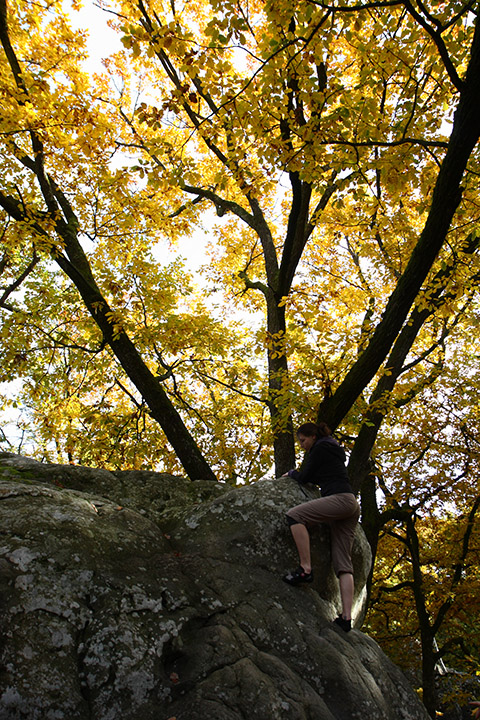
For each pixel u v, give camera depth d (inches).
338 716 137.1
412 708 159.5
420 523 526.0
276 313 325.1
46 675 117.2
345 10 177.8
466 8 176.9
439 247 211.0
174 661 135.4
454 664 548.1
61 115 245.0
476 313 414.9
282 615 157.5
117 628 132.2
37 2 271.3
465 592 459.5
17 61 261.7
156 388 299.6
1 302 425.7
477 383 456.8
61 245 282.7
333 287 368.2
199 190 382.3
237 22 179.2
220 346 400.5
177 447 290.4
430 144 206.1
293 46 193.6
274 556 179.5
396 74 262.2
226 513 191.9
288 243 287.7
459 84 178.7
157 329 380.8
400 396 391.9
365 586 216.8
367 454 273.0
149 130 370.9
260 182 293.3
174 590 153.1
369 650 168.1
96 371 446.3
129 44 182.5
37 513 157.6
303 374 266.2
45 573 138.3
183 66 187.5
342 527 182.4
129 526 175.8
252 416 455.5
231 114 209.0
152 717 119.3
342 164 231.6
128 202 319.9
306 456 238.2
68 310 425.4
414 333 299.3
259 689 127.3
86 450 418.0
